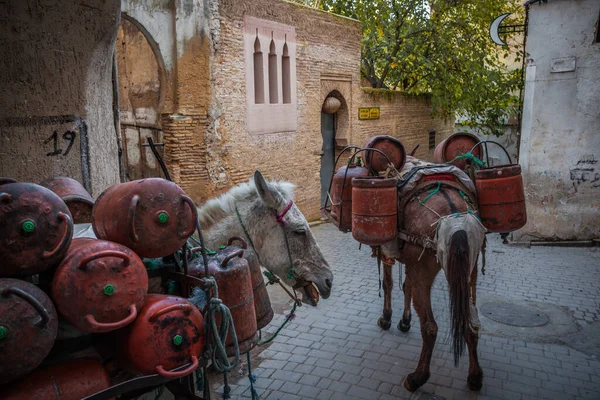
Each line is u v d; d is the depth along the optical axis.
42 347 1.67
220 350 2.20
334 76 11.13
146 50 8.05
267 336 5.58
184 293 2.52
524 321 5.90
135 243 2.04
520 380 4.61
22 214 1.68
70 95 3.62
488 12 13.90
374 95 12.61
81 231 2.55
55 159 3.56
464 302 3.72
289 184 3.73
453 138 5.44
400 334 5.63
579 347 5.27
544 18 8.88
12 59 3.23
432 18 14.20
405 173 4.65
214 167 8.37
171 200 2.12
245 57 8.66
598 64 8.66
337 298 6.75
